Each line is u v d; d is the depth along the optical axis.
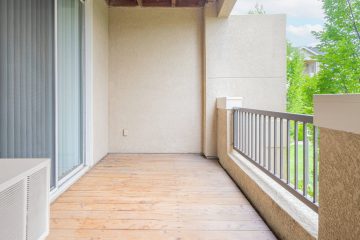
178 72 5.62
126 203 2.91
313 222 1.79
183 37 5.59
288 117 2.21
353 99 1.17
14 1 2.26
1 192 1.14
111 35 5.57
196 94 5.64
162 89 5.64
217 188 3.45
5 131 2.16
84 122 4.34
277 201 2.22
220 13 5.08
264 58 5.36
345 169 1.26
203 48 5.54
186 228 2.33
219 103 4.99
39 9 2.68
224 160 4.47
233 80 5.34
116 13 5.55
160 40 5.59
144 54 5.60
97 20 4.74
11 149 2.24
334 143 1.35
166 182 3.69
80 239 2.13
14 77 2.27
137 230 2.29
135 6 5.49
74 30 3.86
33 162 1.56
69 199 3.01
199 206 2.83
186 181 3.75
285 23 5.34
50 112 2.94
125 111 5.64
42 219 1.57
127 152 5.67
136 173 4.14
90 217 2.54
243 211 2.71
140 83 5.62
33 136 2.58
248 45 5.34
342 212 1.29
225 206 2.84
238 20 5.33
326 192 1.42
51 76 2.95
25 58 2.44
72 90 3.81
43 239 1.59
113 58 5.59
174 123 5.66
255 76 5.35
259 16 5.34
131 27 5.57
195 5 5.49
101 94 5.07
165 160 5.06
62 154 3.43
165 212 2.67
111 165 4.64
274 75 5.36
